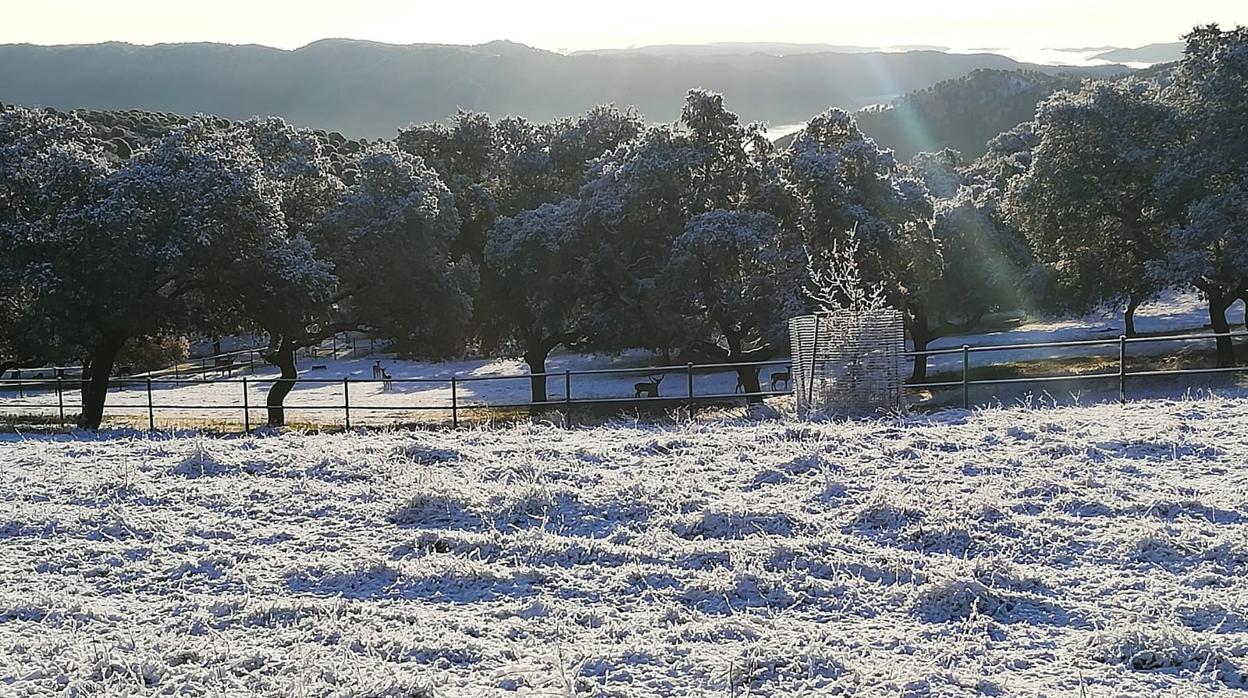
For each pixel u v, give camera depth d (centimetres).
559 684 469
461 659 513
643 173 2995
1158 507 737
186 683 483
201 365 6219
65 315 2400
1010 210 3616
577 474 903
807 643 520
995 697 455
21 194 2564
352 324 2962
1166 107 3262
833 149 3150
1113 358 3612
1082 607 562
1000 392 2909
